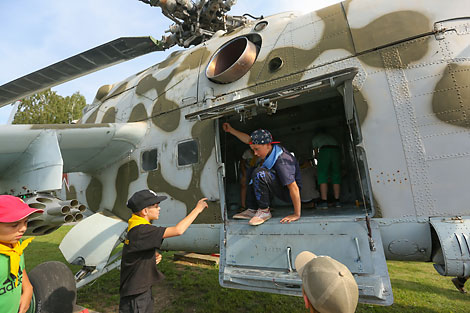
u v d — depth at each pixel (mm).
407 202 2268
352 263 2238
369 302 2123
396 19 2523
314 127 4266
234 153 4641
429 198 2207
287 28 3127
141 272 1999
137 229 2031
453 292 4293
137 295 1978
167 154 3646
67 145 3504
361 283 2150
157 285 4824
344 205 3539
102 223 3586
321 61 2752
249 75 3148
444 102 2236
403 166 2311
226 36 3742
